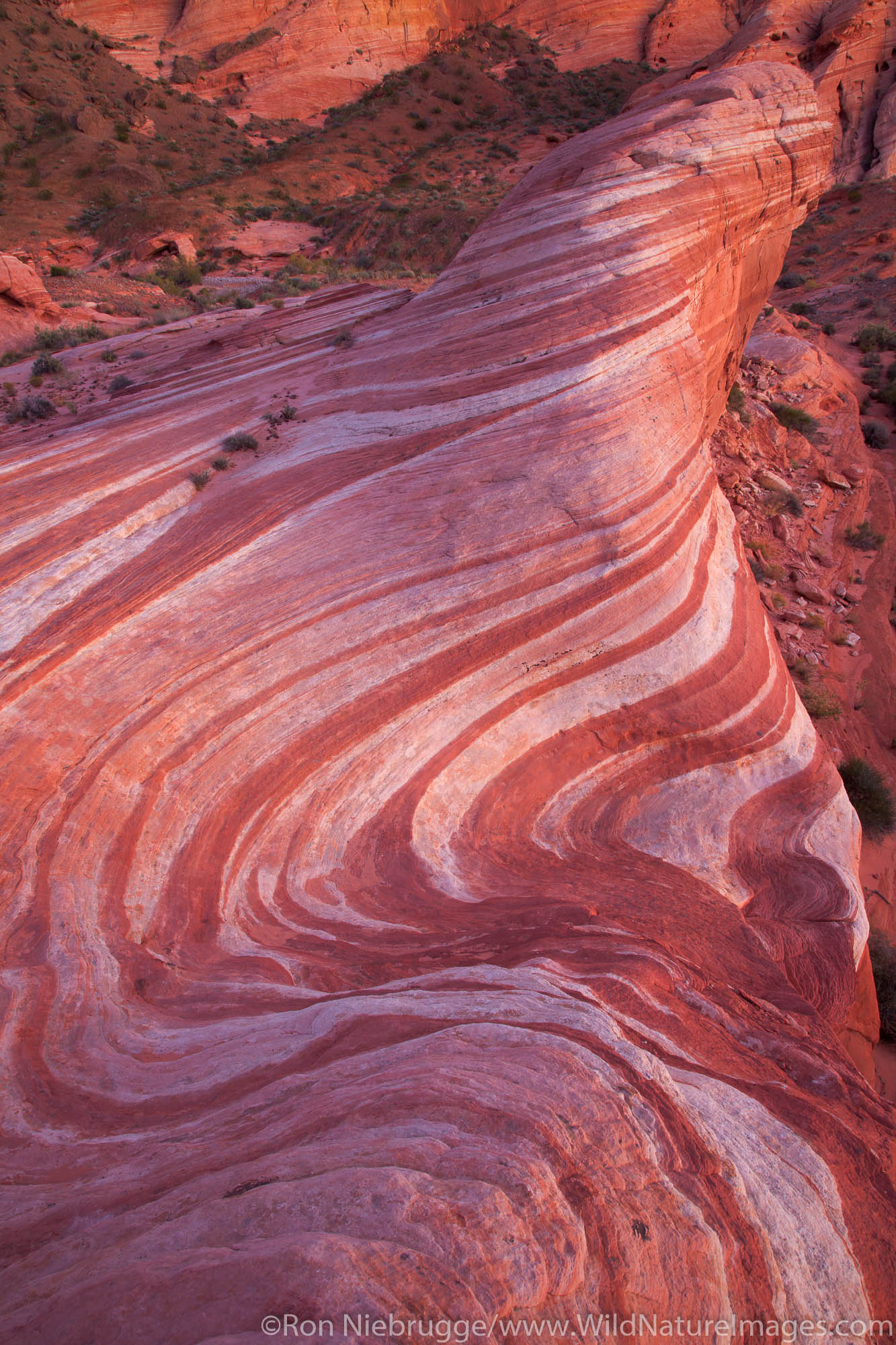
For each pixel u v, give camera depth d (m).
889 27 50.75
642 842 9.25
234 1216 2.92
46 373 21.69
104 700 8.37
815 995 7.39
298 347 17.33
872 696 15.77
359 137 68.69
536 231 13.61
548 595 10.19
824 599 18.02
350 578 10.13
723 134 14.39
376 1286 2.46
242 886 7.54
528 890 7.74
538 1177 3.06
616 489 10.68
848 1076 5.01
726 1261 3.20
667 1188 3.36
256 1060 4.61
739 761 10.26
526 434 11.30
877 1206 3.91
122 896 6.85
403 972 5.84
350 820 8.50
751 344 28.98
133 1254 2.82
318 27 79.75
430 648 9.72
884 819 12.88
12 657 8.46
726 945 7.09
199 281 40.75
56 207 54.66
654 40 82.50
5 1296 2.87
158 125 70.50
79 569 9.89
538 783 9.61
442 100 76.06
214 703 8.76
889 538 20.77
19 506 11.05
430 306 14.77
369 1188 2.91
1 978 5.46
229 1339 2.29
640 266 12.62
